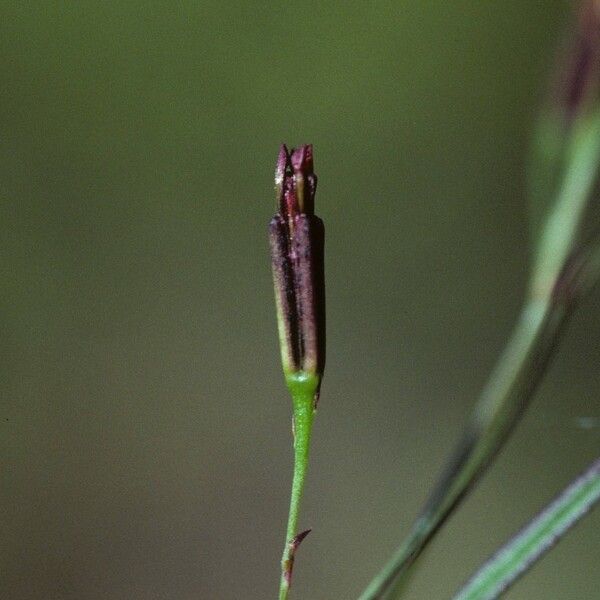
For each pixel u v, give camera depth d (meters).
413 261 0.37
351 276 0.37
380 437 0.35
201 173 0.38
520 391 0.15
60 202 0.37
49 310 0.35
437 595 0.31
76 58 0.38
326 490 0.35
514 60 0.38
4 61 0.37
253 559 0.33
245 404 0.36
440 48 0.38
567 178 0.15
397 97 0.38
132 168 0.38
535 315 0.15
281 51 0.38
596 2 0.16
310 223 0.14
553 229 0.15
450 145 0.38
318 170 0.38
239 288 0.37
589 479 0.14
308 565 0.33
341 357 0.36
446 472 0.15
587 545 0.29
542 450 0.32
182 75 0.38
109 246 0.37
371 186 0.38
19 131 0.37
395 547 0.33
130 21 0.38
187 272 0.37
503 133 0.38
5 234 0.36
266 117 0.38
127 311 0.36
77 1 0.37
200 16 0.38
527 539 0.14
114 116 0.38
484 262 0.37
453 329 0.36
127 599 0.32
